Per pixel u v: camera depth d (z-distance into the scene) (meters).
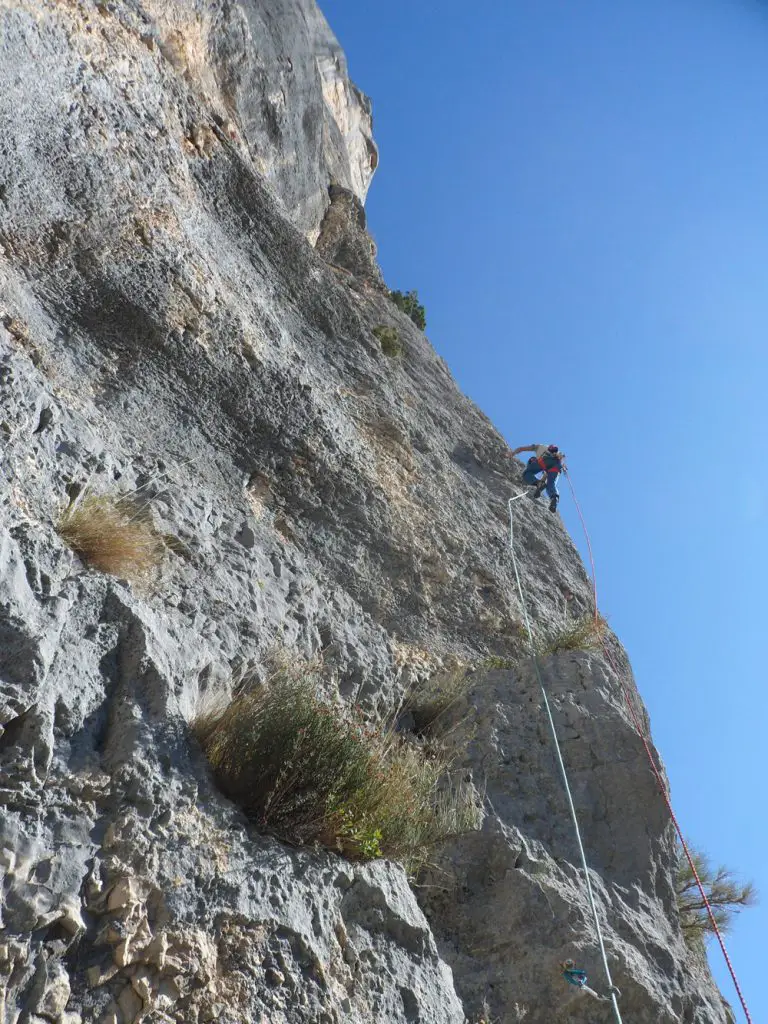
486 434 14.71
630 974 6.41
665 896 7.61
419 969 5.05
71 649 4.48
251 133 14.32
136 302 8.11
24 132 7.46
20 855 3.67
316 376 10.81
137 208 8.61
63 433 5.94
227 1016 3.90
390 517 9.94
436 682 8.65
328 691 7.36
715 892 10.19
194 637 5.51
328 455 9.54
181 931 3.97
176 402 8.24
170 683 4.81
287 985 4.22
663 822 7.94
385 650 8.50
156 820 4.26
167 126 10.14
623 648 11.94
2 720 3.90
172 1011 3.75
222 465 8.38
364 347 12.98
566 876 7.09
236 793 4.91
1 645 4.11
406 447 11.52
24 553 4.59
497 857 6.91
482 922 6.54
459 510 11.59
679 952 7.18
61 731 4.22
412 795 6.12
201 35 12.95
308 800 5.02
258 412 8.96
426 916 6.46
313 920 4.64
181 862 4.21
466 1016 5.92
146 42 10.56
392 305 16.92
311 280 12.43
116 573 5.58
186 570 6.63
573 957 6.31
